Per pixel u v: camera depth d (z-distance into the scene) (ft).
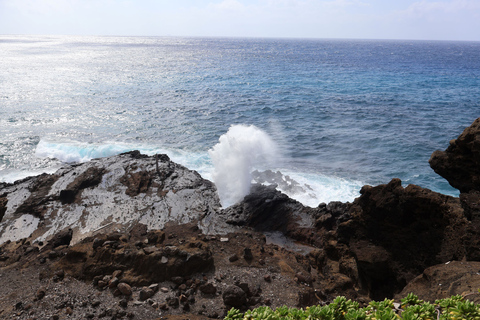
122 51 576.20
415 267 36.29
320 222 55.52
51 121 129.90
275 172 81.82
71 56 435.12
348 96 186.80
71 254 39.17
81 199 59.41
